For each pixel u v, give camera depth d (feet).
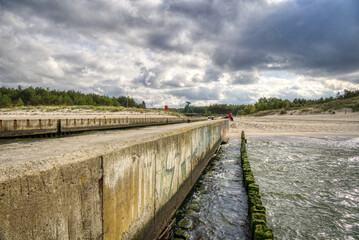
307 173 41.14
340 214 25.35
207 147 50.11
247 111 553.23
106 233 11.58
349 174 40.45
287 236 21.18
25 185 7.25
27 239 7.32
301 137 94.84
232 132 124.36
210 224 22.91
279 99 572.51
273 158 54.19
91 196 10.37
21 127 24.27
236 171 43.65
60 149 11.55
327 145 73.51
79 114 138.92
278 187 33.78
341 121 164.96
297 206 27.35
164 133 21.48
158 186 19.22
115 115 144.05
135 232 14.93
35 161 8.26
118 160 12.63
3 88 317.63
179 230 21.20
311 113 275.59
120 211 12.93
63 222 8.77
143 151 15.99
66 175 8.90
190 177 32.32
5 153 10.39
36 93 329.93
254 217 20.21
